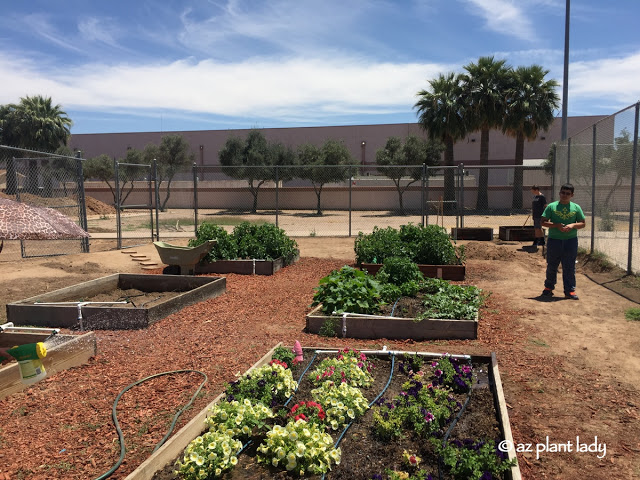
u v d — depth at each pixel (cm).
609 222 1080
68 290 777
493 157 4106
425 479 283
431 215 2881
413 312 635
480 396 413
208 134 4556
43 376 388
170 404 412
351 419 366
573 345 546
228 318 679
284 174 3447
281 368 402
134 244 1497
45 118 3622
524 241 1493
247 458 321
